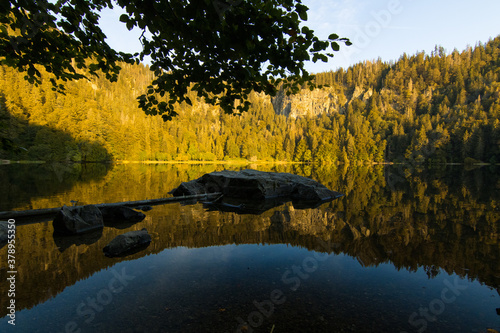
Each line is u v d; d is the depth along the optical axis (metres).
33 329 2.63
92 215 7.02
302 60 2.50
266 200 12.58
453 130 80.44
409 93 147.12
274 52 2.46
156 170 36.31
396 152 95.12
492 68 133.50
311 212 9.32
